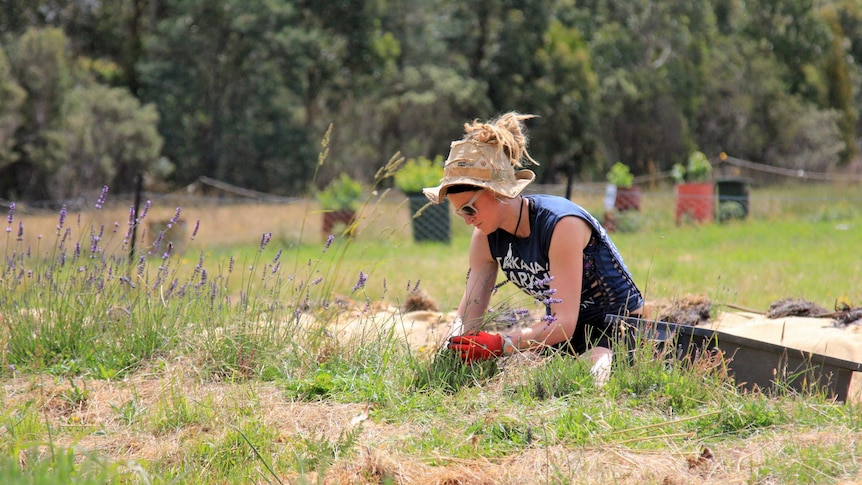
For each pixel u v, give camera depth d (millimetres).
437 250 15727
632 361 4152
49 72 32844
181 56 39625
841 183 29453
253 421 3719
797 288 8766
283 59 39906
